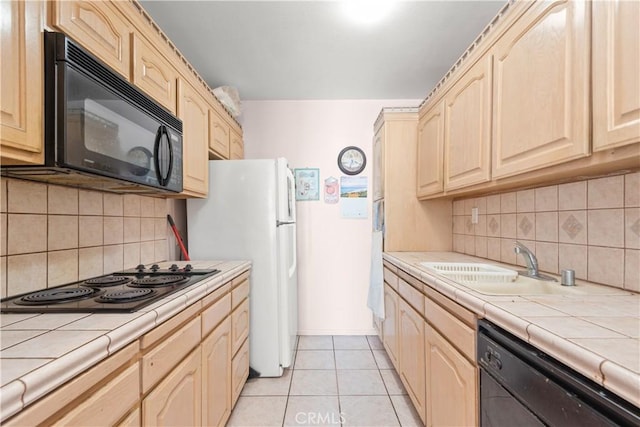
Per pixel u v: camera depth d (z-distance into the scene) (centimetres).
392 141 245
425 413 147
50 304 94
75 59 86
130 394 79
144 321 84
